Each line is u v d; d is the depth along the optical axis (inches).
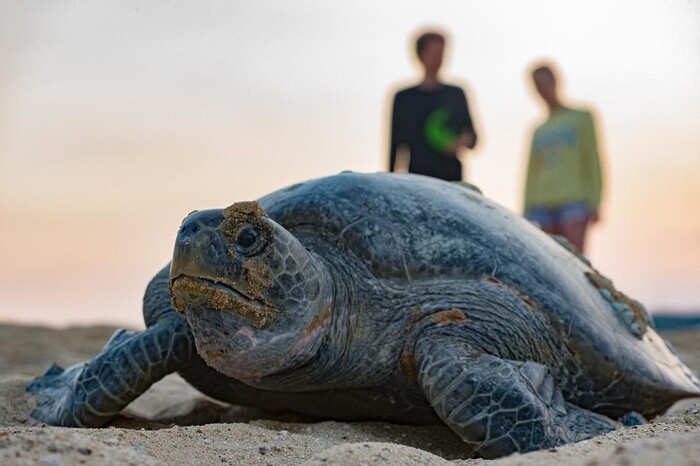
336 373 96.0
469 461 69.1
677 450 57.8
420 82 203.0
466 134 201.9
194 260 81.8
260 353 87.0
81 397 97.3
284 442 82.1
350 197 102.3
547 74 223.9
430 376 87.7
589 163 221.1
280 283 85.7
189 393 129.3
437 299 97.2
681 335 256.2
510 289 100.0
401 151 203.9
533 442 81.0
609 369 103.0
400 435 96.7
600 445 68.9
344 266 98.3
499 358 91.6
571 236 222.1
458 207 106.7
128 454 67.4
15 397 114.3
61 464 61.5
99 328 257.1
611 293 119.0
